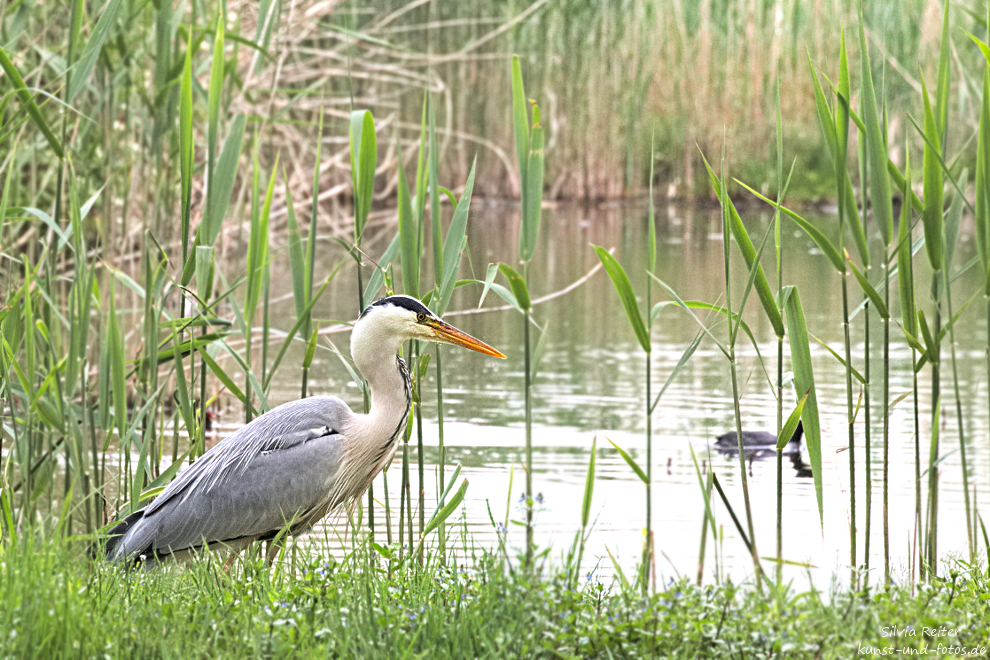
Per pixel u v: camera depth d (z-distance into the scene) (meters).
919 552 9.19
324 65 32.12
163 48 11.92
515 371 20.23
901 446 15.13
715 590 7.83
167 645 6.43
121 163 15.61
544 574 8.23
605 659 6.78
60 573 7.08
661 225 39.34
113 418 9.84
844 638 6.75
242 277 10.06
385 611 6.92
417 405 9.73
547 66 44.44
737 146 43.69
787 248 34.38
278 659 6.35
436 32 42.66
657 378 19.48
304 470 9.21
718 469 14.12
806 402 8.84
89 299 9.70
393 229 37.59
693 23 43.62
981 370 19.44
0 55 9.63
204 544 8.93
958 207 8.77
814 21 41.41
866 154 8.88
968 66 34.56
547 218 41.03
